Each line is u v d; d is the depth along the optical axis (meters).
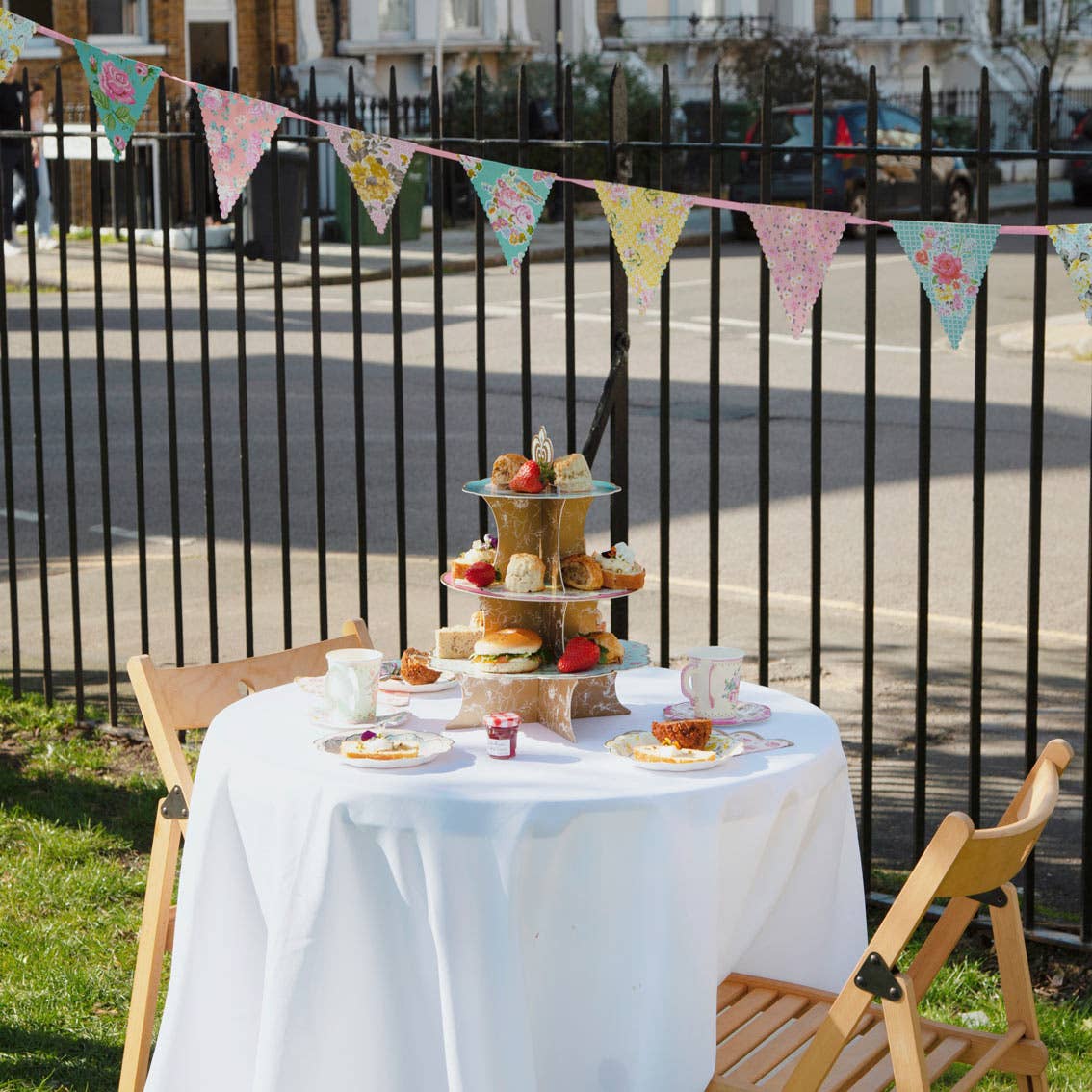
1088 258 3.64
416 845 2.98
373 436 11.26
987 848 2.82
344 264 19.33
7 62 4.00
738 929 3.23
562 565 3.41
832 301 17.19
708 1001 3.02
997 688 6.65
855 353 14.46
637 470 10.45
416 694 3.74
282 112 4.05
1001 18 33.88
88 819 5.37
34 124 19.02
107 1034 4.12
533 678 3.35
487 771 3.12
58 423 11.60
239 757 3.24
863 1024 3.34
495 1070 2.93
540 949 3.00
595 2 29.05
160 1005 4.27
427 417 11.88
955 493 9.80
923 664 4.53
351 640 4.11
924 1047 3.30
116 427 11.48
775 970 3.46
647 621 7.48
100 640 7.25
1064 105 31.69
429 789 3.00
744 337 15.17
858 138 21.03
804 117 21.27
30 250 6.12
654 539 8.91
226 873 3.27
